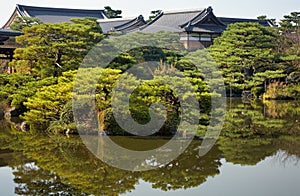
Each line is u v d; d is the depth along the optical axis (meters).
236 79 29.78
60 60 20.58
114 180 11.19
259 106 25.75
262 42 31.88
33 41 20.20
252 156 13.66
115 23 42.31
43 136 16.36
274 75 30.09
